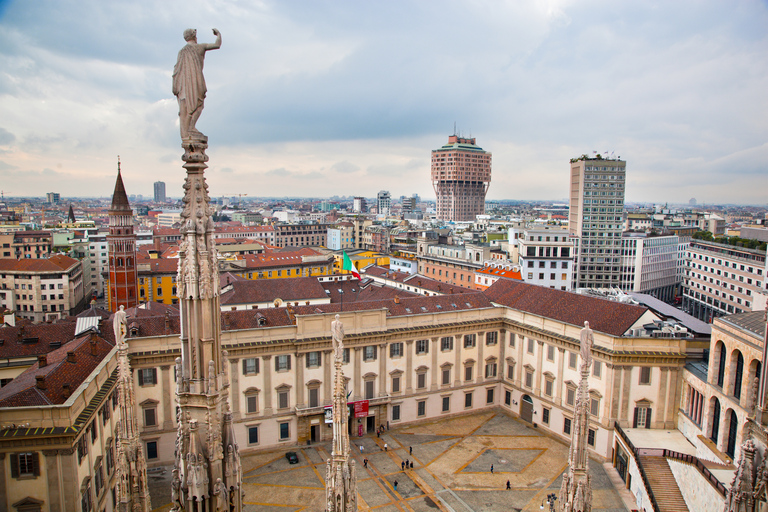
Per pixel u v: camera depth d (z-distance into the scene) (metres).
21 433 49.59
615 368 78.00
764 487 19.95
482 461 80.38
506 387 99.06
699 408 72.38
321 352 84.81
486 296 104.56
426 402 94.12
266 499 69.50
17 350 75.44
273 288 118.94
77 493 52.16
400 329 89.94
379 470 77.56
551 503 68.75
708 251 195.88
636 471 68.94
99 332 76.81
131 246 146.62
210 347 15.95
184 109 15.62
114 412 65.62
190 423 15.56
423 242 195.00
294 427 84.31
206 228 15.75
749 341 58.09
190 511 15.79
